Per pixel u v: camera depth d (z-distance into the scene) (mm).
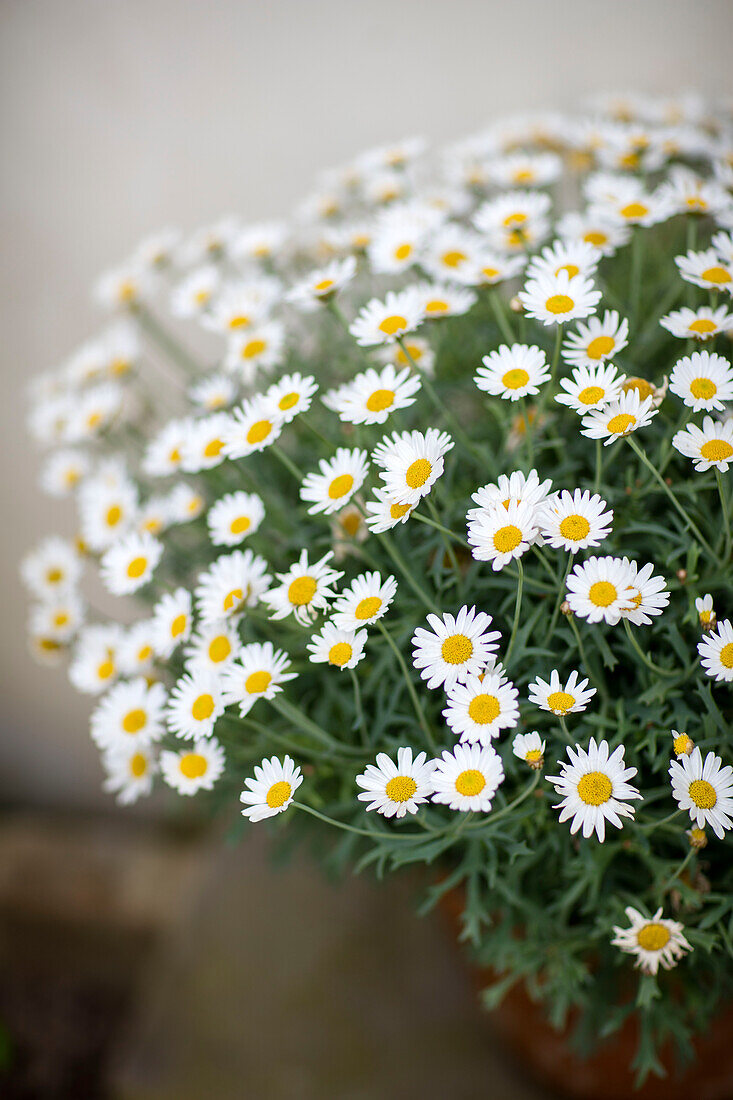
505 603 632
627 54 845
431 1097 821
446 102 876
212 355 987
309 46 874
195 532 757
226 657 642
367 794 588
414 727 657
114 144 924
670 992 663
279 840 830
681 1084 748
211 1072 847
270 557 706
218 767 645
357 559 677
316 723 682
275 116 896
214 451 680
